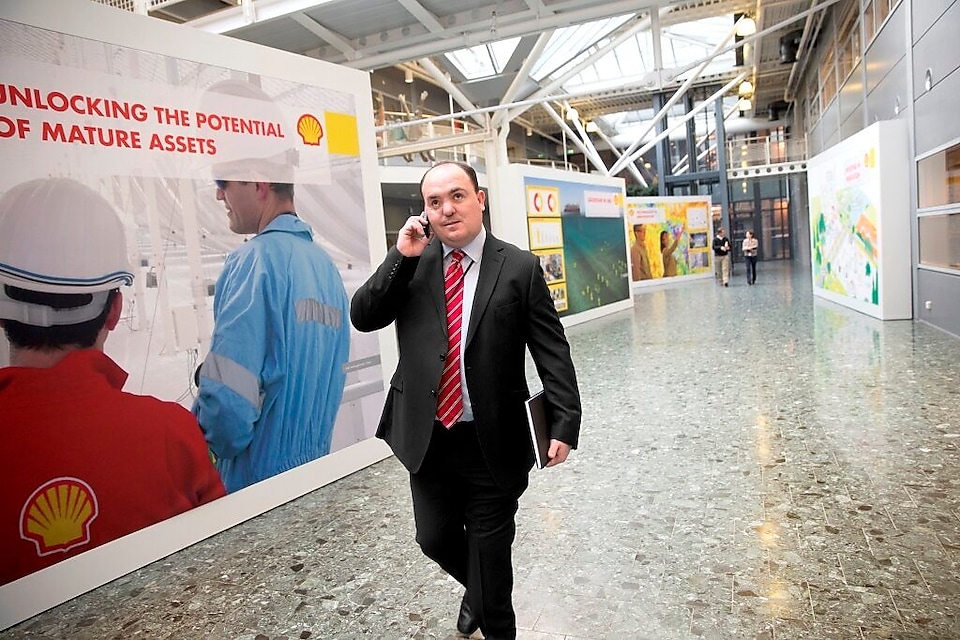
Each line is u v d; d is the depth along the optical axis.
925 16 8.23
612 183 14.41
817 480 3.76
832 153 11.46
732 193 31.19
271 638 2.65
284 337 4.29
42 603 3.08
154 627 2.84
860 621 2.39
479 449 2.12
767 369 6.76
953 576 2.64
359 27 9.66
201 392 3.80
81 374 3.26
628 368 7.54
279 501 4.23
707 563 2.93
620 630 2.46
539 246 11.61
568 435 2.01
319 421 4.53
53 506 3.14
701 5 17.14
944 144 7.70
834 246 11.57
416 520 2.24
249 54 4.09
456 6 9.16
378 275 2.08
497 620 2.20
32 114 3.08
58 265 3.17
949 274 7.74
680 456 4.40
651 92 26.30
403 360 2.15
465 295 2.09
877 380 5.85
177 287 3.69
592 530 3.38
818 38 18.78
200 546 3.69
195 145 3.79
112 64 3.40
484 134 17.00
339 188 4.73
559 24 9.62
